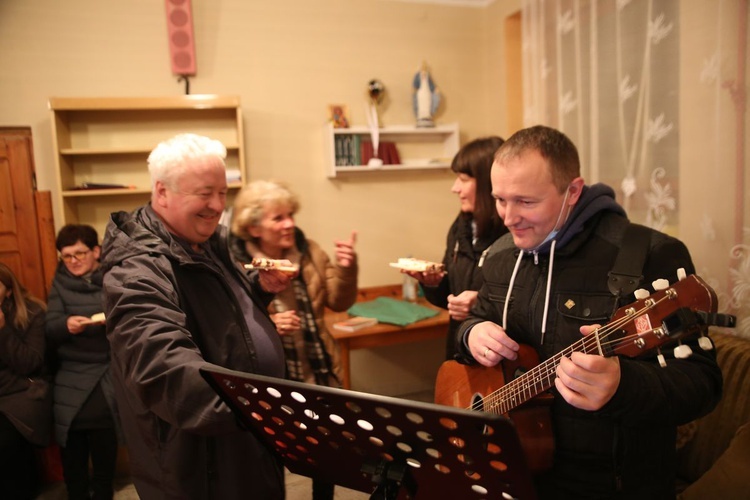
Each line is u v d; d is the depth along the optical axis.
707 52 1.90
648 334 0.84
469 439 0.74
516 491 0.78
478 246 1.81
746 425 1.58
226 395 0.92
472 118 3.67
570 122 2.62
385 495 0.84
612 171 2.38
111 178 3.06
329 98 3.37
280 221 1.80
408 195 3.58
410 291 3.33
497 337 1.19
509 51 3.41
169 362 0.95
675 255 1.03
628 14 2.24
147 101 2.82
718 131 1.87
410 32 3.49
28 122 2.90
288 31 3.26
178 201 1.16
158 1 3.03
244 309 1.33
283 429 0.95
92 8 2.94
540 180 1.06
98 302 2.39
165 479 1.12
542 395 1.11
